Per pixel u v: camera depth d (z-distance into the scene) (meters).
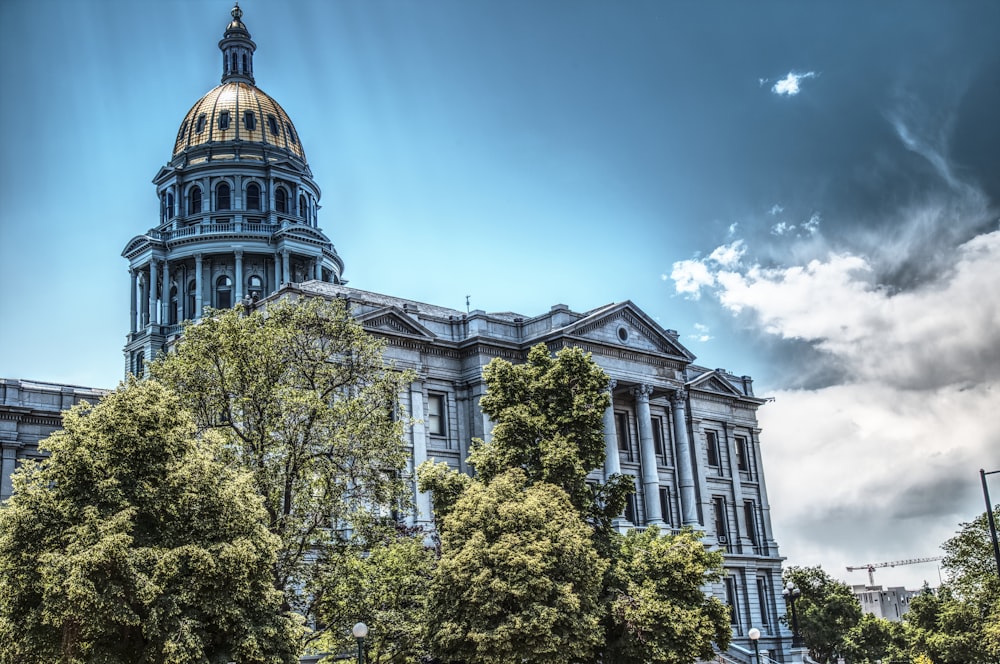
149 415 36.69
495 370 57.25
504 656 44.66
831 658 121.75
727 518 93.38
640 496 80.94
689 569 53.16
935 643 99.06
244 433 46.72
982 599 89.25
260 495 43.25
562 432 55.59
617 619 49.38
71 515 34.38
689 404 92.62
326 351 50.25
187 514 36.44
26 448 69.88
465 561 46.16
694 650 49.91
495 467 54.03
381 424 48.09
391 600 46.75
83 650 33.41
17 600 33.78
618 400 82.94
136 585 32.78
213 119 121.81
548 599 45.91
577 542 47.25
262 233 114.44
